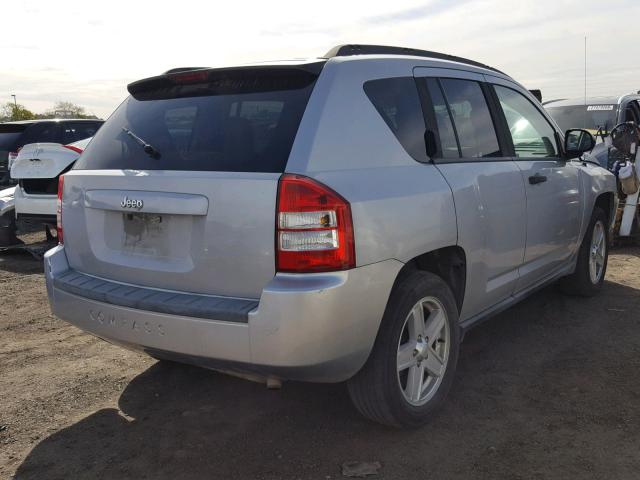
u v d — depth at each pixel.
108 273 3.23
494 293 3.96
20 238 9.51
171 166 3.01
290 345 2.62
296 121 2.85
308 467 2.99
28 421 3.51
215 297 2.84
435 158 3.45
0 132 12.27
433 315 3.36
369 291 2.81
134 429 3.40
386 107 3.23
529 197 4.19
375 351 3.00
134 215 3.10
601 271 5.72
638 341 4.52
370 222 2.81
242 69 3.07
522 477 2.85
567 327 4.85
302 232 2.65
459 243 3.42
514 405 3.57
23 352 4.56
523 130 4.48
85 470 3.01
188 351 2.83
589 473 2.87
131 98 3.59
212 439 3.28
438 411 3.51
